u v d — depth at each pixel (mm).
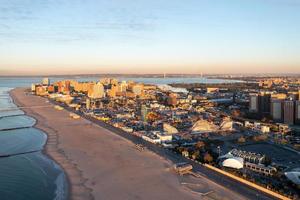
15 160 195125
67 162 188125
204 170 170250
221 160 189875
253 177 162500
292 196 135000
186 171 164625
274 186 149375
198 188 143375
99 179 158625
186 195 136375
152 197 135000
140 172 167875
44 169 177500
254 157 188875
